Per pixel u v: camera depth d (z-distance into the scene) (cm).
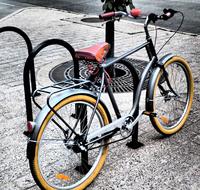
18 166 318
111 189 288
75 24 933
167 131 362
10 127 387
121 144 351
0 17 1059
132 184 294
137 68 566
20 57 640
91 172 296
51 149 343
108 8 451
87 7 1242
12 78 534
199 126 389
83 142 279
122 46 714
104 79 297
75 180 302
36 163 256
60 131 366
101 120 298
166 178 300
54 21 974
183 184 292
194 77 536
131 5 459
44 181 265
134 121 321
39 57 638
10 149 345
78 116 294
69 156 333
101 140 298
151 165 318
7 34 813
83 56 279
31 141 251
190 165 318
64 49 693
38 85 499
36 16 1052
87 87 286
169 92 376
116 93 473
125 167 316
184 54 661
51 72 553
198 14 1115
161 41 760
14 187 291
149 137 366
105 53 289
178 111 410
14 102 449
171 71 418
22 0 1416
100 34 822
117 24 927
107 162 323
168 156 332
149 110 343
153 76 344
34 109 430
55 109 258
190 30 891
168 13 341
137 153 337
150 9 1184
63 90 260
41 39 770
